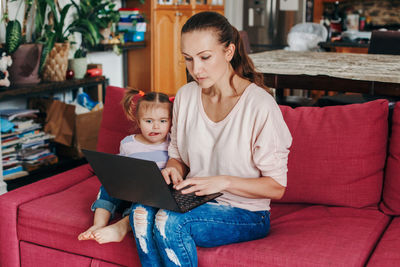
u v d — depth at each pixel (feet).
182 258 4.99
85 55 14.35
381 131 6.12
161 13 17.61
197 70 5.10
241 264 5.04
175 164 6.07
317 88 9.62
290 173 6.34
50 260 6.20
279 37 21.75
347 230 5.50
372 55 11.84
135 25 16.61
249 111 5.26
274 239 5.37
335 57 11.54
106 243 5.74
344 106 6.37
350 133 6.13
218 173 5.50
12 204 6.38
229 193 5.50
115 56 17.48
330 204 6.24
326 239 5.26
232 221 5.26
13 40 10.83
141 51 17.83
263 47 22.17
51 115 12.16
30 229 6.27
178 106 5.96
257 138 5.23
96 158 5.31
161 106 6.30
